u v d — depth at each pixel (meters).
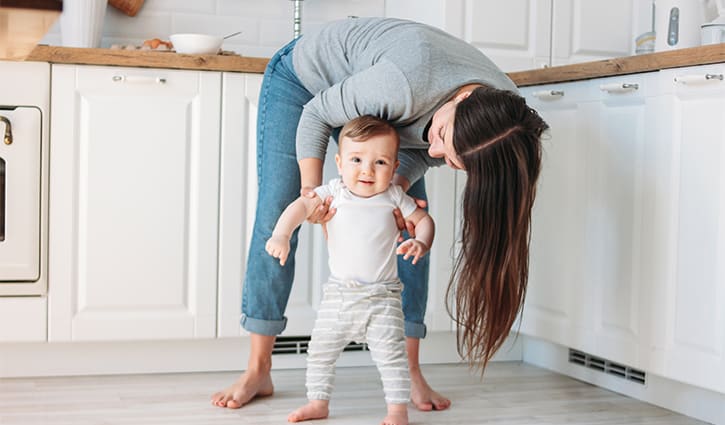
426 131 1.99
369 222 2.13
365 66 1.99
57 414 2.24
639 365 2.35
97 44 2.94
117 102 2.65
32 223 2.59
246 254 2.77
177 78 2.68
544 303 2.78
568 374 2.82
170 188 2.70
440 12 3.09
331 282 2.18
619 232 2.44
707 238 2.13
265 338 2.41
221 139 2.73
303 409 2.20
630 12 3.35
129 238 2.68
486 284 1.84
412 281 2.41
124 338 2.69
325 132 2.09
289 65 2.30
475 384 2.69
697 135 2.16
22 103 2.57
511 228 1.81
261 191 2.35
